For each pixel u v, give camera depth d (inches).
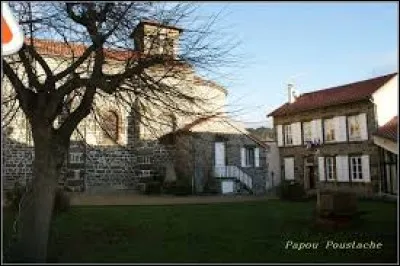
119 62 440.5
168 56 418.0
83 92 462.9
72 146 1123.3
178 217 675.4
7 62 392.5
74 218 642.8
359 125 1193.4
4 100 434.3
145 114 451.8
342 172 1233.4
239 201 975.6
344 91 1291.8
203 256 396.8
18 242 359.6
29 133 540.1
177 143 1104.8
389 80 1168.8
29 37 406.3
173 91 422.0
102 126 509.7
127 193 1160.2
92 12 373.7
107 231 541.3
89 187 1145.4
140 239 489.4
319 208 571.5
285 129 1445.6
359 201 1035.3
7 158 1027.9
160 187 1168.8
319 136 1314.0
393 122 1127.0
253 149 1301.7
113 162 1179.3
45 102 384.2
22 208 366.9
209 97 481.7
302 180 1368.1
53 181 375.9
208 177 1214.9
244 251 420.8
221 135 1248.8
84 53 399.5
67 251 421.7
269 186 1406.3
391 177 1102.4
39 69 525.3
